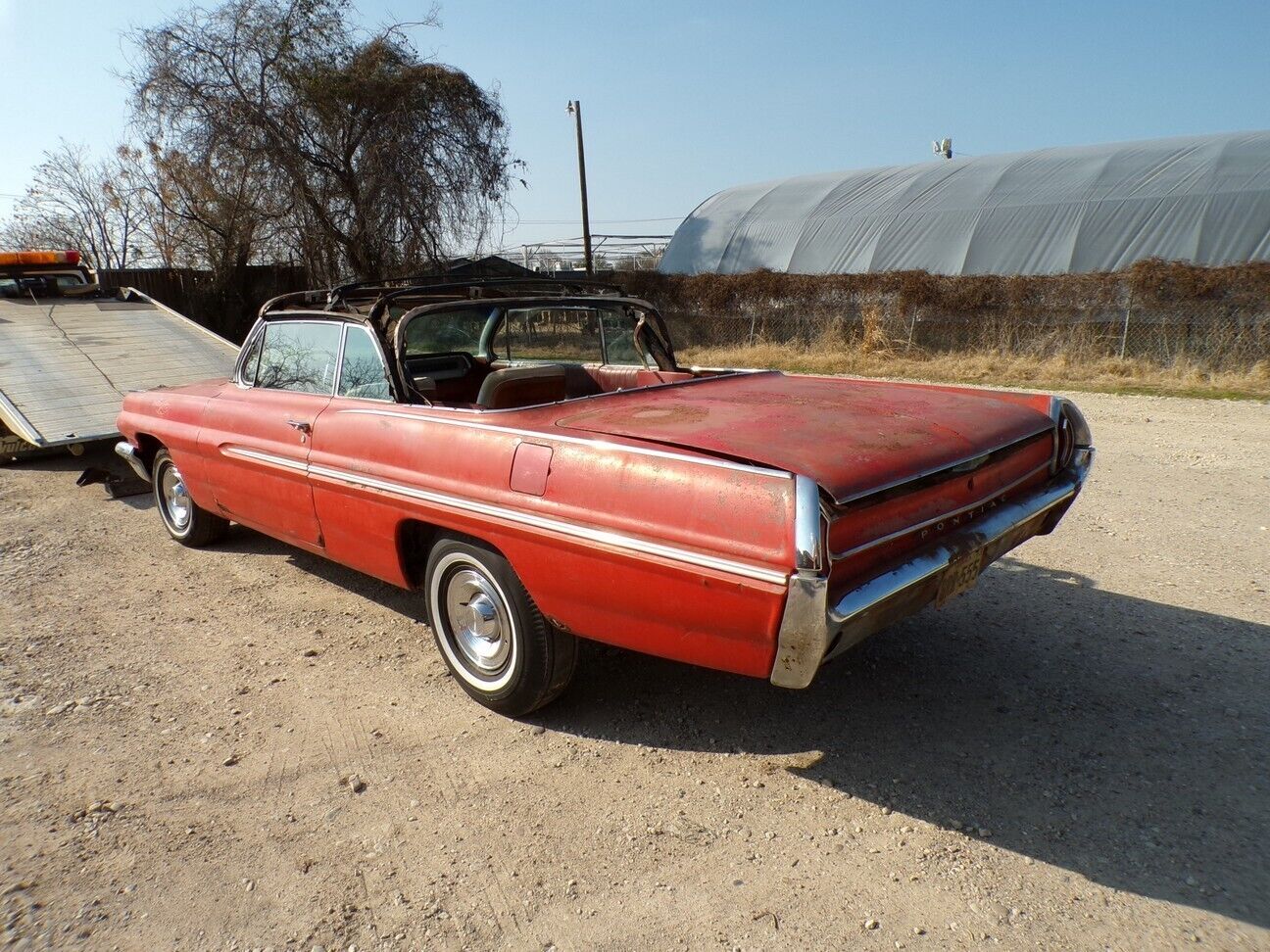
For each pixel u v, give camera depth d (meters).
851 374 17.11
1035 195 22.44
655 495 2.80
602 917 2.47
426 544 3.95
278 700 3.79
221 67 21.22
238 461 4.73
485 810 2.98
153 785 3.16
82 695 3.85
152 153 21.98
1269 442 8.91
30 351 9.40
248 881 2.65
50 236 27.92
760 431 3.04
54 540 6.25
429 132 22.56
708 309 23.42
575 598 3.08
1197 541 5.59
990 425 3.38
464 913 2.50
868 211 25.28
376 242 22.64
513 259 40.62
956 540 3.02
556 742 3.42
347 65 21.94
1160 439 9.17
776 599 2.53
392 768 3.25
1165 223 20.05
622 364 5.18
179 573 5.48
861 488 2.62
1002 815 2.88
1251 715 3.43
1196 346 16.11
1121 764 3.13
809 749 3.32
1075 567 5.14
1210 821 2.80
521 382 4.16
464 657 3.74
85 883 2.65
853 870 2.64
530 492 3.15
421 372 4.89
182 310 22.91
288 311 4.61
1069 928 2.37
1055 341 17.48
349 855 2.76
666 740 3.41
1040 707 3.55
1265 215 18.92
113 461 9.01
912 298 19.81
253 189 21.97
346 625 4.60
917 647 4.12
